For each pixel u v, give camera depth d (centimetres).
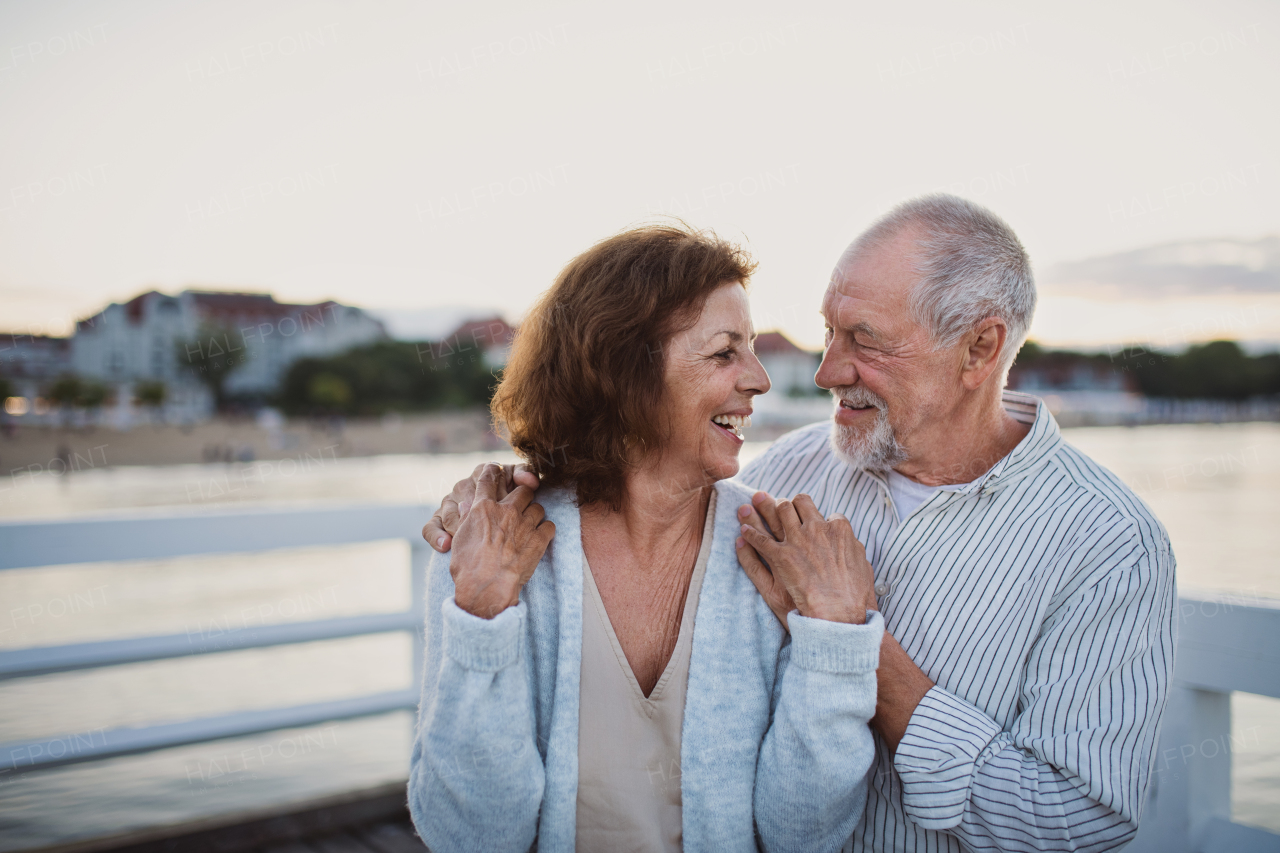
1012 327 121
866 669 100
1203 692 141
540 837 101
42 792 290
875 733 122
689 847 101
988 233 119
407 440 5434
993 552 119
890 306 118
